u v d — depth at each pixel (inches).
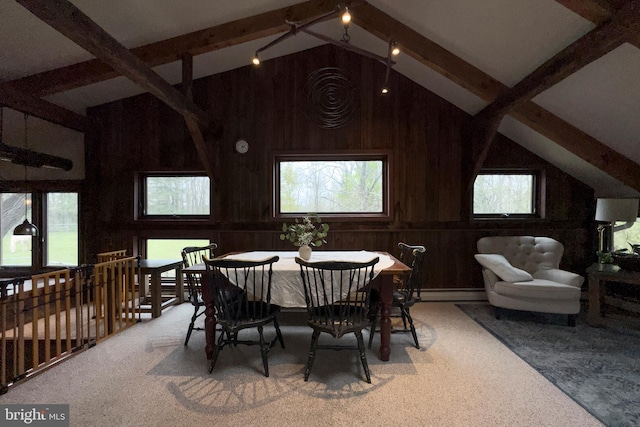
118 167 155.9
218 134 154.0
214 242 156.3
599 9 73.0
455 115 153.2
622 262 112.7
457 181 154.1
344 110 153.3
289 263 97.0
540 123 117.3
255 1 111.9
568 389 75.0
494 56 109.7
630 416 65.0
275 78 153.9
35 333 83.0
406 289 105.2
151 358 91.5
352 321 82.5
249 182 155.1
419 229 153.9
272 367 86.4
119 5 97.8
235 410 67.6
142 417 65.1
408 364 87.7
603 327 115.0
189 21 112.3
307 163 159.5
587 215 151.8
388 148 153.9
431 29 112.7
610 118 105.6
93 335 107.6
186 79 121.3
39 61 110.1
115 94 147.9
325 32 141.4
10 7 85.7
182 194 161.6
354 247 155.5
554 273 127.8
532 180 158.1
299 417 65.4
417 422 64.0
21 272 159.3
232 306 84.1
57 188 156.3
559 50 94.3
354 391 74.7
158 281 127.4
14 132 149.6
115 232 156.8
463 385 77.0
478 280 154.9
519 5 87.8
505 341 103.0
